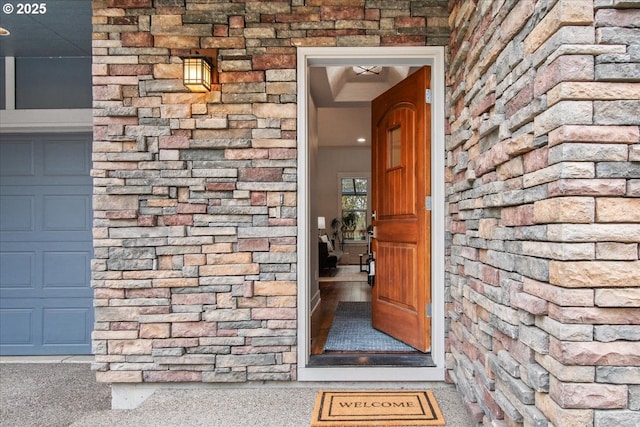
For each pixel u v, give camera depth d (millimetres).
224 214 2465
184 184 2457
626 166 1187
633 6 1183
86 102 3473
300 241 2469
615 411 1164
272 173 2467
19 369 3223
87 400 2678
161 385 2475
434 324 2516
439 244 2498
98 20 2459
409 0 2473
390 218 3076
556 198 1226
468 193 2113
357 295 5164
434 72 2516
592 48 1188
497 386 1668
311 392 2389
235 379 2441
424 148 2633
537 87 1338
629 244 1180
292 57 2469
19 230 3521
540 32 1315
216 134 2469
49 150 3537
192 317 2447
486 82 1819
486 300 1810
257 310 2455
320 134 7984
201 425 2037
